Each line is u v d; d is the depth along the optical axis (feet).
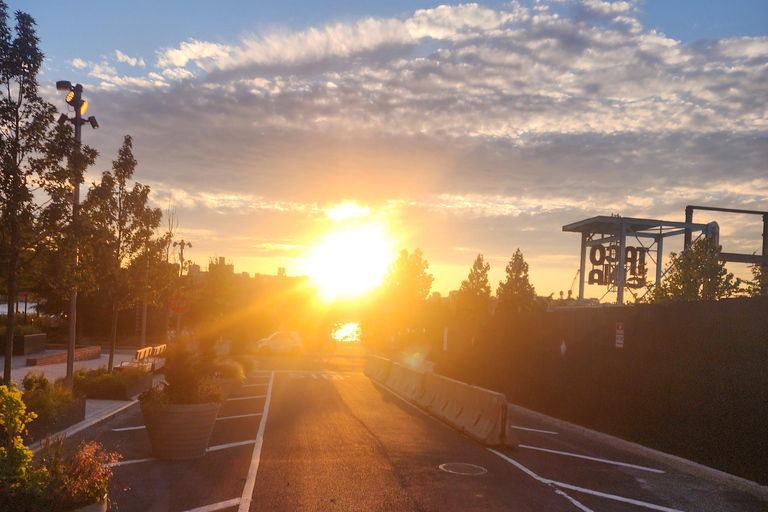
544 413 59.11
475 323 81.71
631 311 46.16
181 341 34.91
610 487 30.48
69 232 39.11
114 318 67.51
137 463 31.89
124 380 56.54
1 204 36.73
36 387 40.19
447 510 24.80
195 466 31.42
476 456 36.45
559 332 57.47
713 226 116.67
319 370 101.09
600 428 48.98
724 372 36.52
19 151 37.78
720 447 36.04
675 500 28.71
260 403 58.23
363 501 25.62
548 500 27.09
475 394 45.01
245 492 26.45
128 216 67.97
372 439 40.34
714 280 71.92
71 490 18.94
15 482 18.06
